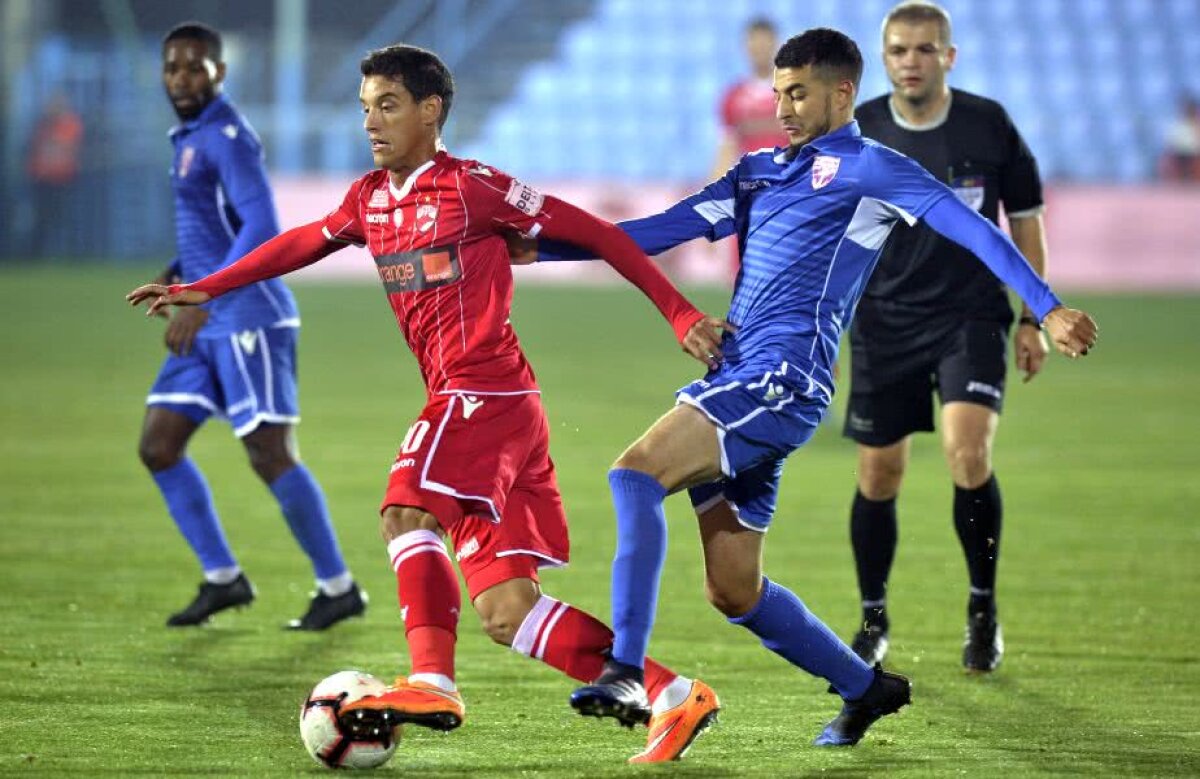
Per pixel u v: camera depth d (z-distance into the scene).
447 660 15.41
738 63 113.44
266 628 22.58
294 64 106.69
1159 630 22.62
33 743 16.23
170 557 27.50
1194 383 56.66
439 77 16.34
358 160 104.69
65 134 104.56
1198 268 91.69
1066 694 19.11
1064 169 103.88
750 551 16.55
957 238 16.11
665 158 109.00
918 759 16.09
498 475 15.85
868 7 115.12
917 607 24.36
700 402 15.88
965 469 20.86
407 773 15.39
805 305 16.52
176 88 23.23
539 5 119.25
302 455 39.31
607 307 85.12
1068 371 60.06
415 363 60.06
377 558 27.89
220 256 23.56
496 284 16.38
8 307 79.25
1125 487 35.62
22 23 110.56
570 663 15.79
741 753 16.31
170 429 22.95
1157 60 112.69
